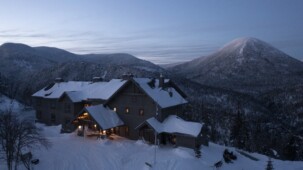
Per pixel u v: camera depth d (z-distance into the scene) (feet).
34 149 126.11
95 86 187.42
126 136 157.89
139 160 120.57
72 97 175.83
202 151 131.03
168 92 160.56
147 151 133.18
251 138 235.20
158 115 145.79
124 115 158.71
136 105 154.40
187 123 139.44
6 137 99.96
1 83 310.65
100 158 121.49
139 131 150.30
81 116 162.20
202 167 115.85
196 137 129.80
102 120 149.69
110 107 164.04
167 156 125.39
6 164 108.06
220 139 267.39
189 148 132.36
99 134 150.51
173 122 143.33
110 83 182.19
